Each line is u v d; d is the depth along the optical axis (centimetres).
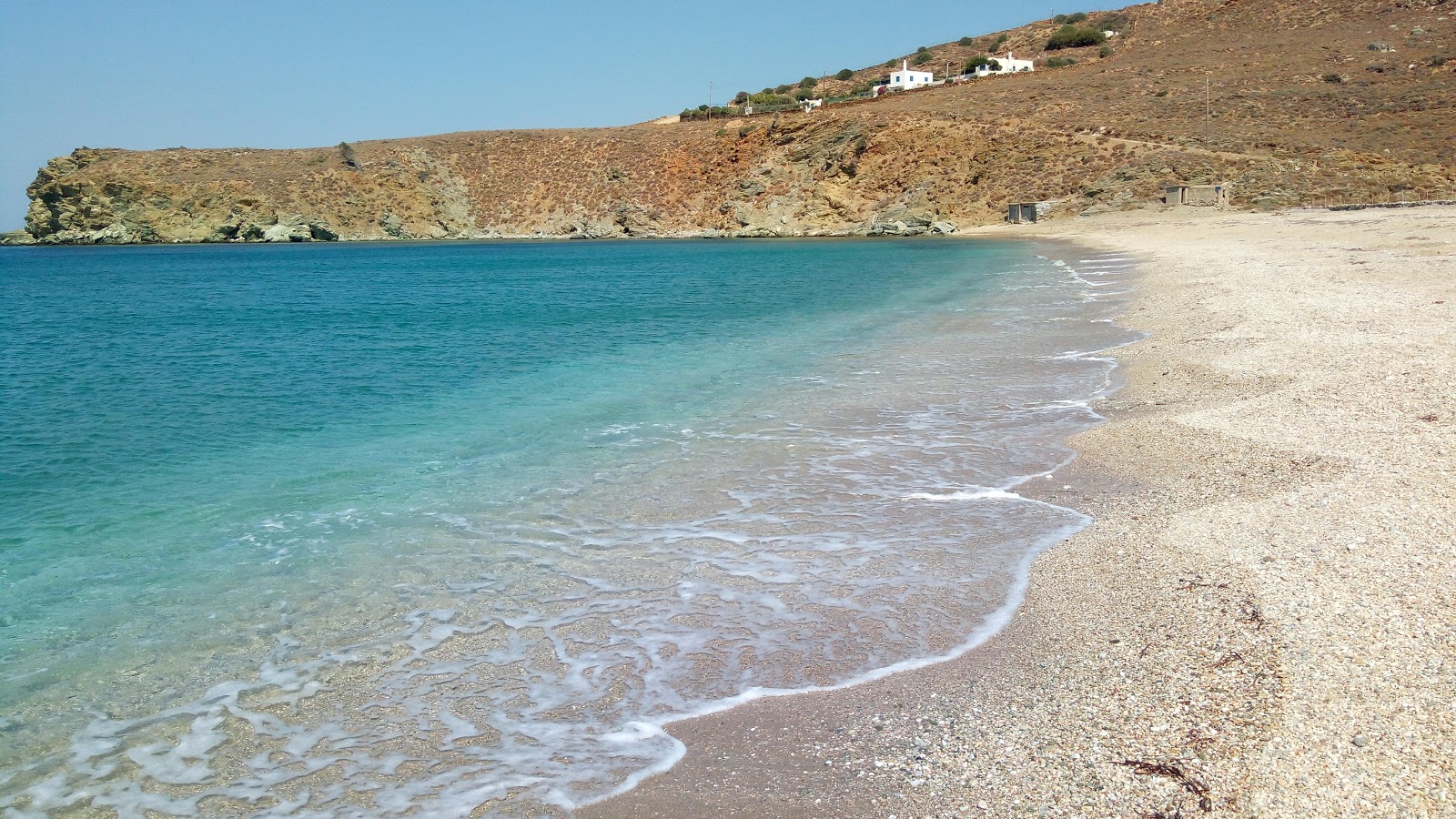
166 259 8369
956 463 1125
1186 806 434
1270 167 6353
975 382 1606
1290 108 7394
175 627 745
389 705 614
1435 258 2573
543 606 760
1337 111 7131
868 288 3634
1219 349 1614
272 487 1140
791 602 749
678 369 1916
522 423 1448
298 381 1923
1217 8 11569
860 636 682
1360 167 6072
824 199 8931
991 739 521
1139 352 1716
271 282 5381
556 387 1759
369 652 690
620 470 1148
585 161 11306
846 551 857
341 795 518
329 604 778
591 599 771
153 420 1562
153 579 850
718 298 3569
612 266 6038
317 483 1149
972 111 8925
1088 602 701
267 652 697
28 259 8631
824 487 1053
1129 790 453
